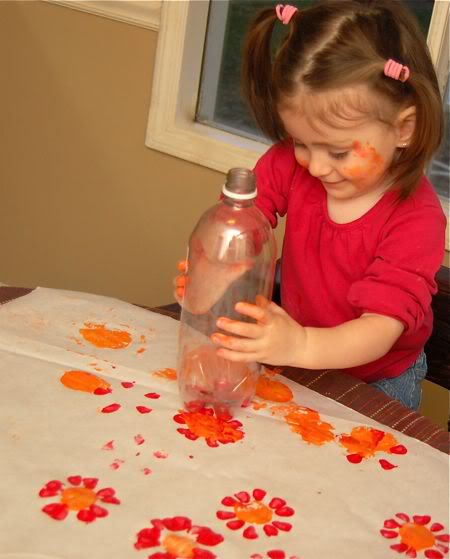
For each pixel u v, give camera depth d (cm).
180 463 86
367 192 119
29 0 227
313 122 102
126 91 221
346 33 100
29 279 254
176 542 75
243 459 88
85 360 103
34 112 237
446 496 86
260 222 99
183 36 207
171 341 111
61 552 72
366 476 88
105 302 119
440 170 192
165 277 231
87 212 238
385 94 101
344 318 129
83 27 222
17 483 79
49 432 88
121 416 93
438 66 179
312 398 103
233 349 95
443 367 138
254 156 206
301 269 130
